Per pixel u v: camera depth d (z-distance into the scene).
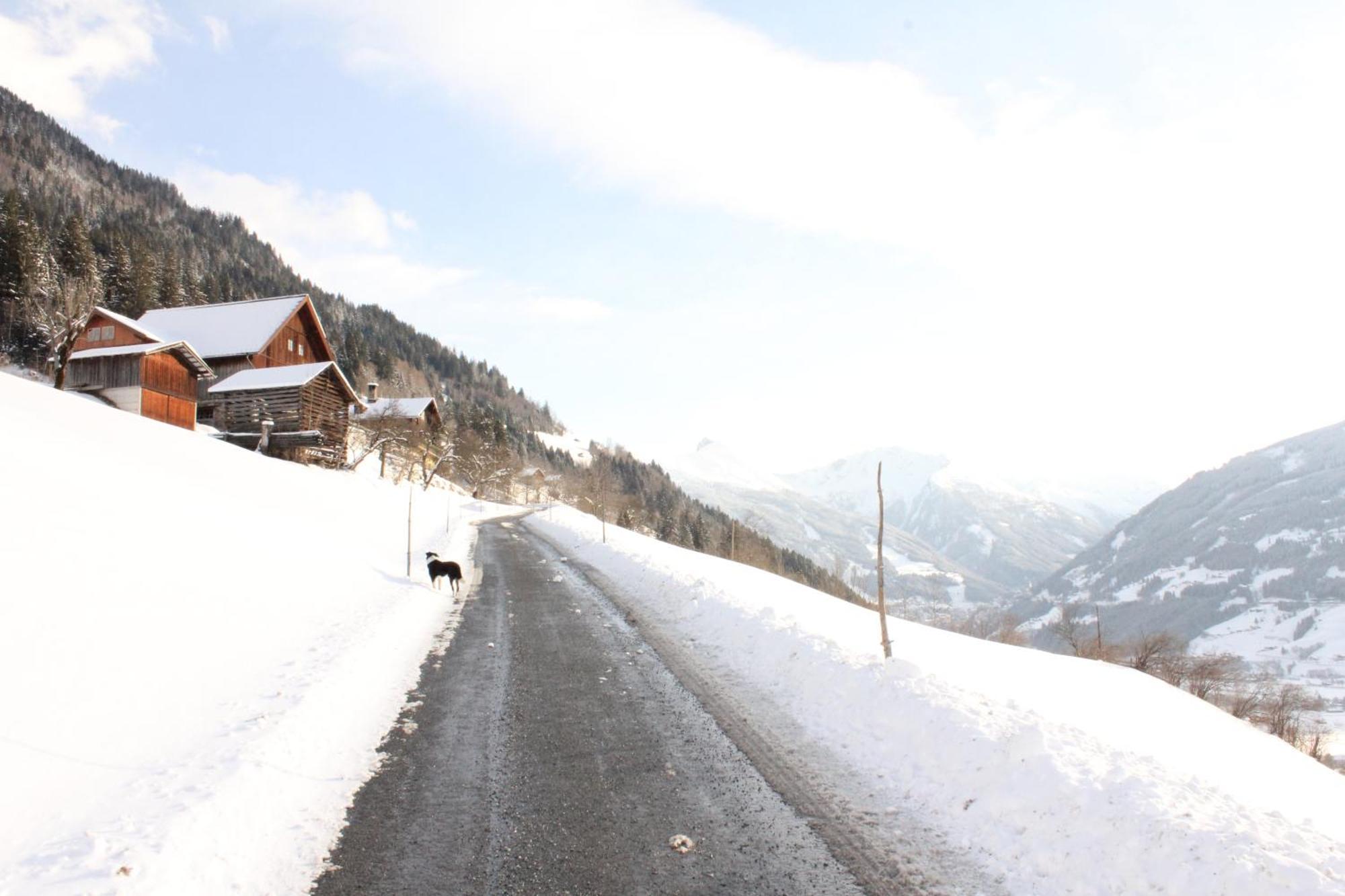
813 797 5.42
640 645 10.52
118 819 4.49
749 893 4.09
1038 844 4.54
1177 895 3.88
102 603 7.67
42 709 5.49
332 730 6.46
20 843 4.10
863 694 7.35
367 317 172.75
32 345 54.00
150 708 6.14
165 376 34.91
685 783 5.64
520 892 4.08
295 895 4.01
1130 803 4.61
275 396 41.31
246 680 7.40
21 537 8.30
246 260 161.25
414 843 4.64
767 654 9.37
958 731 6.05
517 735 6.70
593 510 79.81
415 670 8.92
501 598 14.70
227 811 4.73
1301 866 3.79
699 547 91.62
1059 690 13.30
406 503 37.97
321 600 11.58
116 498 11.61
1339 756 40.69
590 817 5.04
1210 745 13.10
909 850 4.63
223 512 14.88
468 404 126.19
